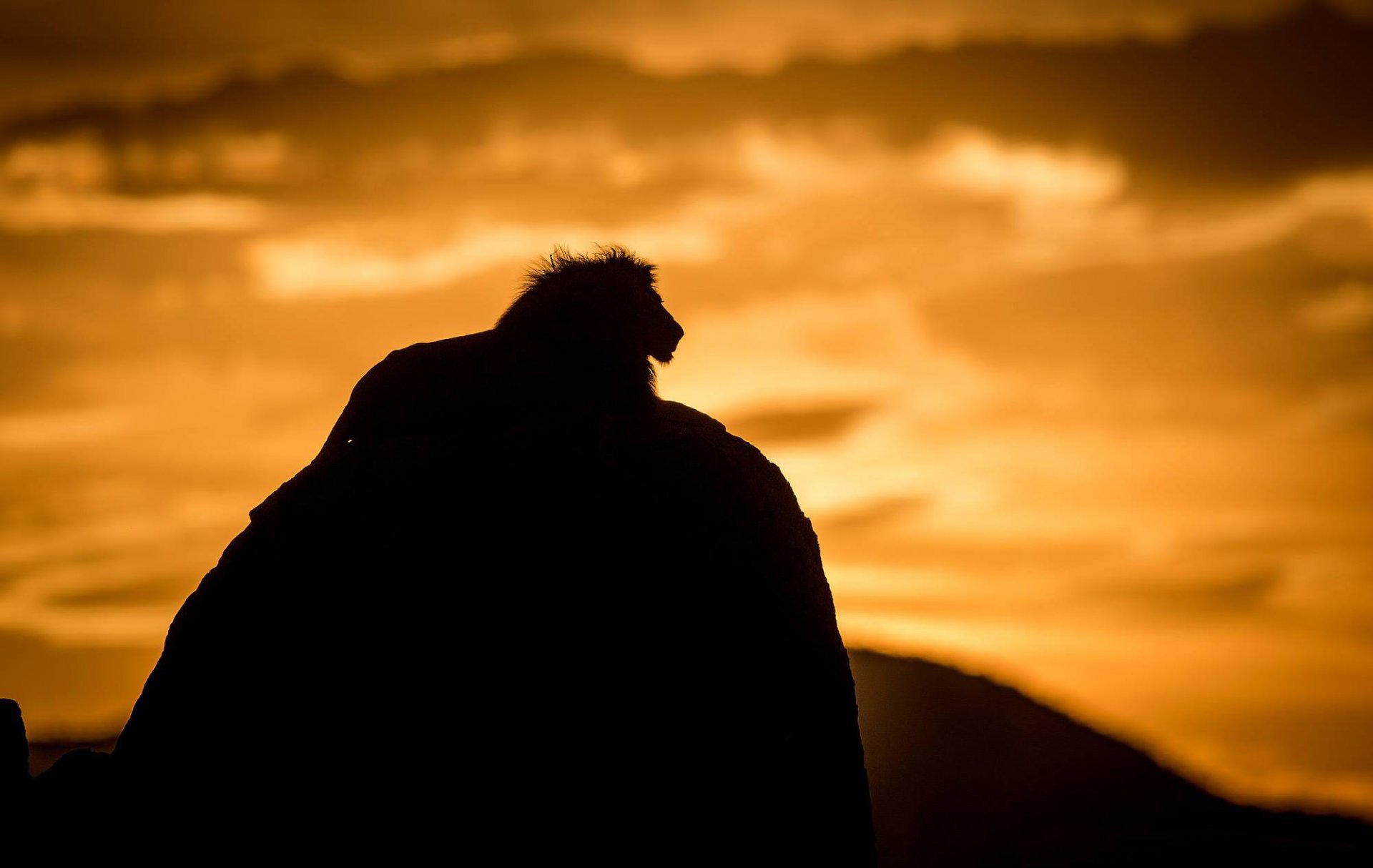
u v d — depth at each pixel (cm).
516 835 5222
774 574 5638
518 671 5353
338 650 5381
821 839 5500
